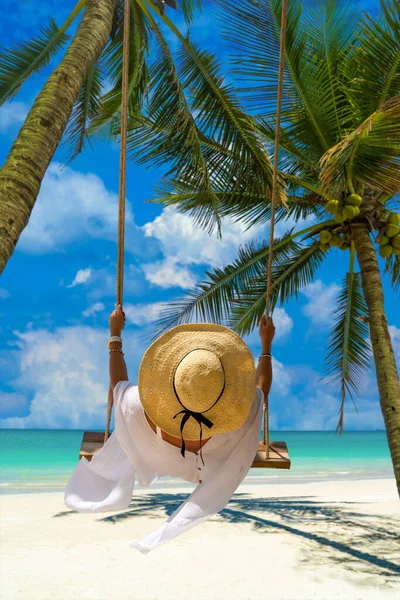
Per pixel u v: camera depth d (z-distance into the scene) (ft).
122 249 11.16
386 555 25.68
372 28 23.67
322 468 96.07
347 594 20.63
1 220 10.55
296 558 25.11
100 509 8.11
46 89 13.65
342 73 26.68
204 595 20.66
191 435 7.23
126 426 7.97
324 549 26.63
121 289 10.74
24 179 11.41
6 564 24.09
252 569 23.56
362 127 20.07
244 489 52.19
